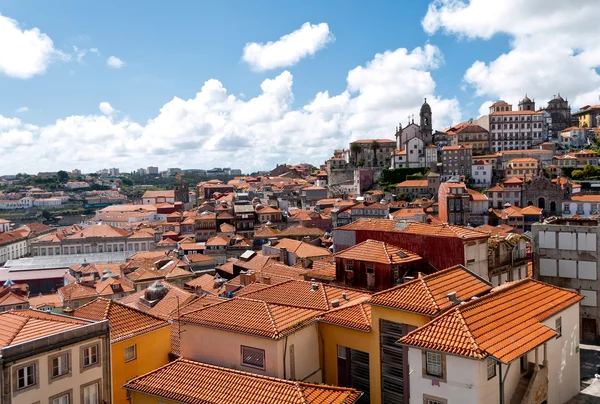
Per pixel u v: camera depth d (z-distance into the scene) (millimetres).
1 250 195625
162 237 185250
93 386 37500
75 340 36312
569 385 37656
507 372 30344
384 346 34969
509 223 168250
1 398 32031
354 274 46969
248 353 36312
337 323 37031
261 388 31391
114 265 139000
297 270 65500
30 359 33688
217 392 32031
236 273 92750
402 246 48969
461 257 44719
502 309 32906
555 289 38812
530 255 66438
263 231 151000
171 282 106750
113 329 42062
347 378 37250
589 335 56781
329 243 126375
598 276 56094
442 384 29109
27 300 102750
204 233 174125
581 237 56938
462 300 34750
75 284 110062
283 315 37594
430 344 29031
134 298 77438
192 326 39500
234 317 38156
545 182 187000
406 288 35750
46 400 34500
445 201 163250
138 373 42062
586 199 180875
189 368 35406
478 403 27750
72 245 192500
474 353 27203
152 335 43375
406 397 31938
